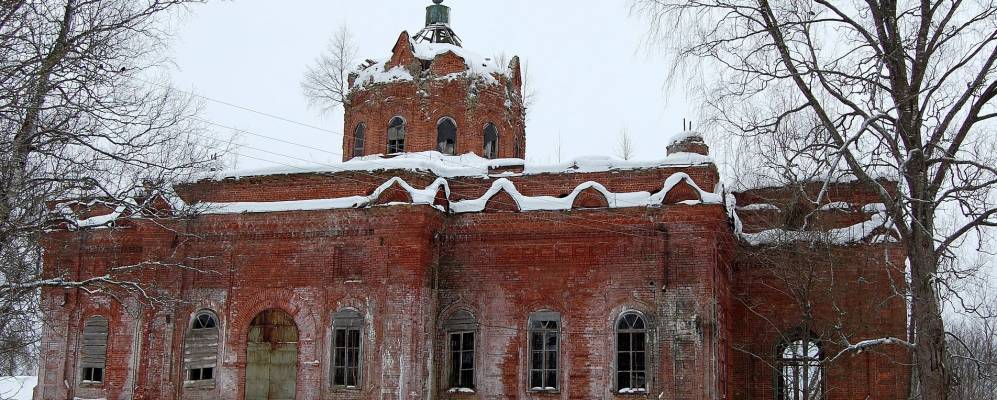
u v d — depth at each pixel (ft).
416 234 88.22
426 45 110.52
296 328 91.45
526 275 90.22
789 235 91.86
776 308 100.89
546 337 89.04
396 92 106.11
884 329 96.99
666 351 84.69
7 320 66.23
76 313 101.14
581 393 86.58
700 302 84.53
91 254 102.12
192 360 93.40
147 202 77.66
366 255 90.27
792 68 65.67
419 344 87.15
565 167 94.38
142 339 95.96
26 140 61.82
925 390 62.28
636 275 86.89
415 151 104.63
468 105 106.52
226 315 93.20
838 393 97.50
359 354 88.84
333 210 91.04
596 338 87.15
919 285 63.36
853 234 98.37
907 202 61.72
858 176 62.95
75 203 76.54
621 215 87.81
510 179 95.50
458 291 91.56
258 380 91.45
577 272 88.74
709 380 83.25
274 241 93.45
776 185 99.14
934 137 61.72
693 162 90.94
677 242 86.22
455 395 89.92
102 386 98.53
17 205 64.13
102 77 64.13
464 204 93.15
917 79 63.72
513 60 115.34
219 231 94.58
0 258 64.80
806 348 86.22
